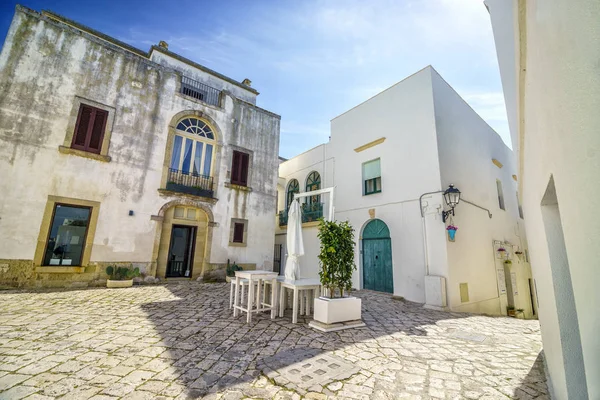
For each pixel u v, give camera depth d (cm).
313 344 391
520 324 570
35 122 802
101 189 891
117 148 938
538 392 265
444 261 790
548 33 136
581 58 92
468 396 257
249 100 1466
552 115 141
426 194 870
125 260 908
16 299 612
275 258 1608
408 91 986
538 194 237
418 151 917
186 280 1055
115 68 971
